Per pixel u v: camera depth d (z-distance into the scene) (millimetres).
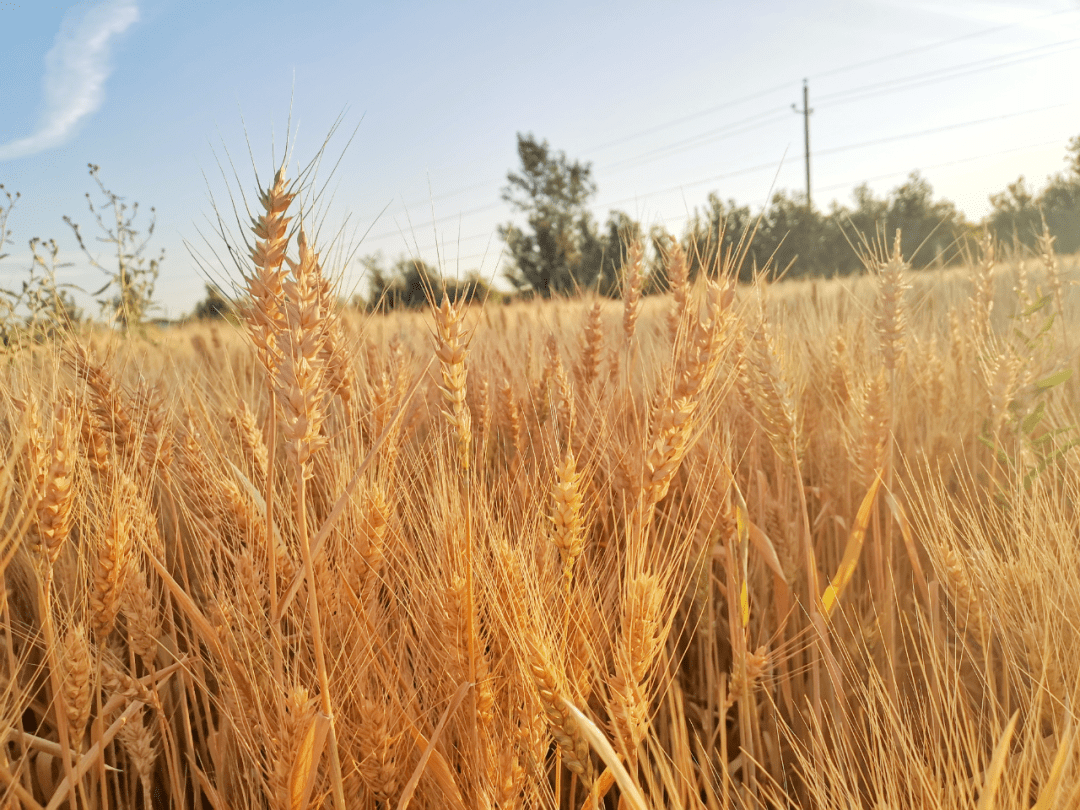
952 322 5012
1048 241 4965
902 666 3066
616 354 4277
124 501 2383
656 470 1938
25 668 2838
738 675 2600
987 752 2283
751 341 3047
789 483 3895
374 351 3639
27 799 1915
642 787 2529
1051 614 2180
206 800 2930
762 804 2592
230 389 3979
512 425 3627
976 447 4277
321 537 1682
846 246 38625
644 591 1821
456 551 2021
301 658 2346
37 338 2814
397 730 2082
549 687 1772
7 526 2648
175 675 3023
